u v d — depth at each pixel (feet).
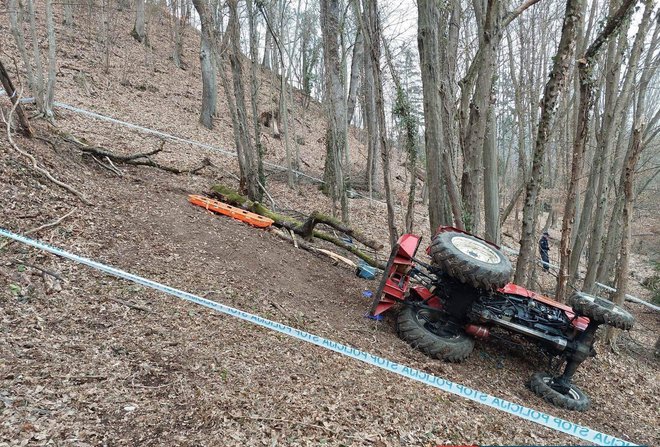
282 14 45.78
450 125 21.17
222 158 42.78
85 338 11.42
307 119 81.61
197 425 9.27
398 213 49.78
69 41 61.41
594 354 16.79
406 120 28.19
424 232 47.14
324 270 23.54
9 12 25.90
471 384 15.25
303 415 10.46
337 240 27.58
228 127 56.65
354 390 12.34
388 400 12.23
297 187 45.06
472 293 16.97
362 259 27.37
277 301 17.54
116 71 59.47
